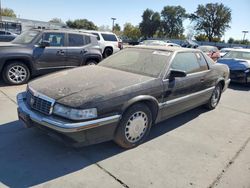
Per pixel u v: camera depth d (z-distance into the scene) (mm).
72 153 3447
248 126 5043
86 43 8445
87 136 3041
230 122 5191
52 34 7523
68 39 7906
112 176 3021
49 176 2938
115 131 3373
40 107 3225
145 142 3938
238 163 3527
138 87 3518
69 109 2951
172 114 4336
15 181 2814
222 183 3049
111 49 14117
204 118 5309
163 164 3359
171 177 3092
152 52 4500
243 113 5906
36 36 7227
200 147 3932
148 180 3000
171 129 4562
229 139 4328
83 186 2807
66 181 2871
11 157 3268
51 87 3379
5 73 6656
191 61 4746
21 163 3150
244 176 3221
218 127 4852
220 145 4062
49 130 3102
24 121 3412
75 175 2988
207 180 3088
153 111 3865
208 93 5340
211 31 74812
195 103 4926
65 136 2979
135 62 4367
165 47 4723
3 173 2936
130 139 3609
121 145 3566
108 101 3146
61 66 7754
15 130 4020
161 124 4773
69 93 3168
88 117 2988
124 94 3324
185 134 4387
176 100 4211
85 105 2971
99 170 3121
